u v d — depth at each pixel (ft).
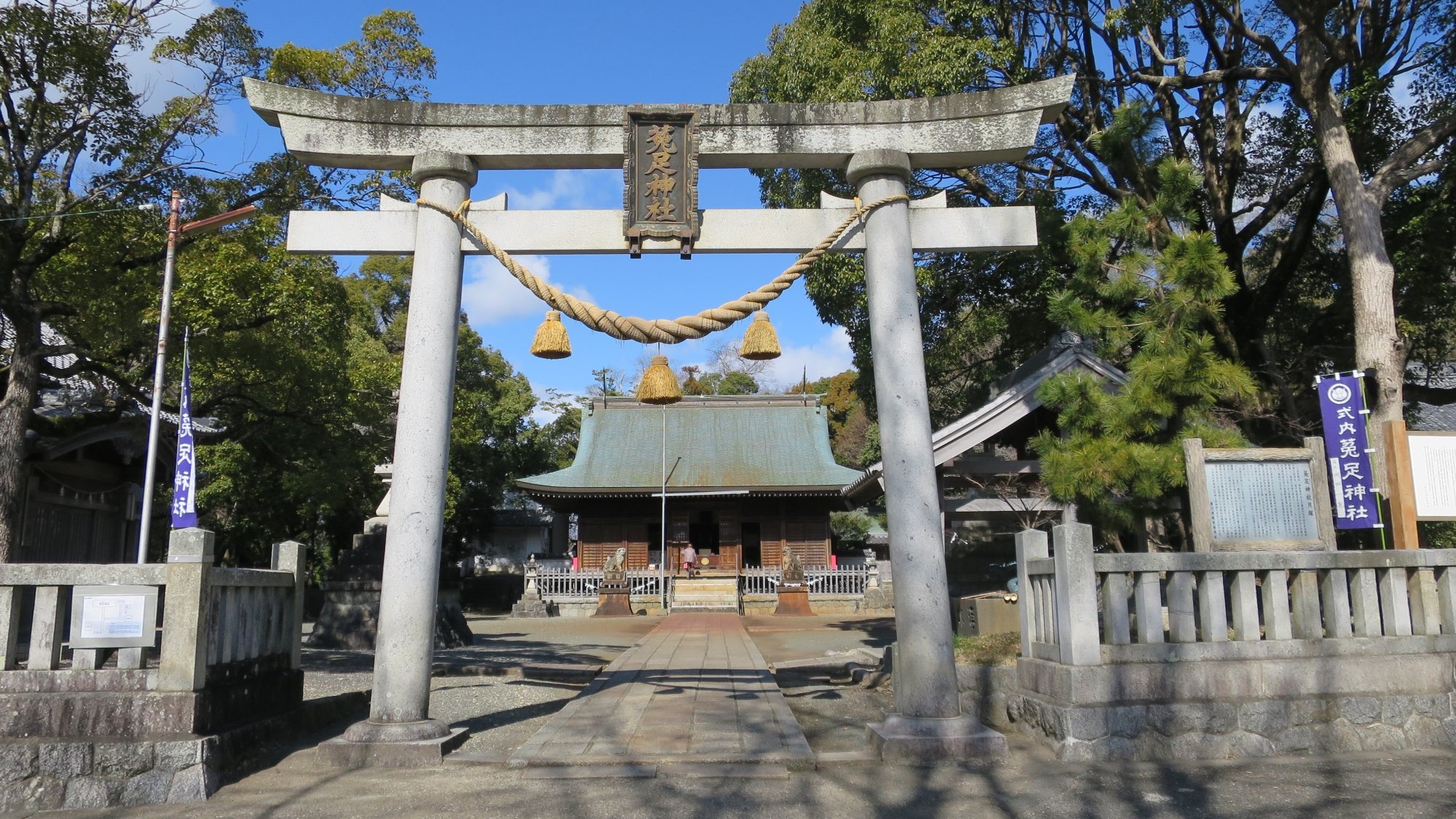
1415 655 21.49
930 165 24.26
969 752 19.95
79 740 17.57
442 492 21.77
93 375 45.57
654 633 60.44
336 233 22.91
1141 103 36.32
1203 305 28.96
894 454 21.77
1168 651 20.90
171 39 39.37
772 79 45.60
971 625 33.81
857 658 38.78
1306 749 20.39
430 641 21.36
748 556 113.09
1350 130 39.19
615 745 20.81
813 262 23.03
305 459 55.67
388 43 43.96
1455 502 23.59
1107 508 30.89
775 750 20.21
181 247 40.91
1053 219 39.55
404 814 16.40
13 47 33.65
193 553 18.70
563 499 104.17
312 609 89.56
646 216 22.81
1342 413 25.03
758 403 115.55
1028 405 35.01
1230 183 43.75
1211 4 40.52
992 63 39.40
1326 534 23.31
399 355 94.43
